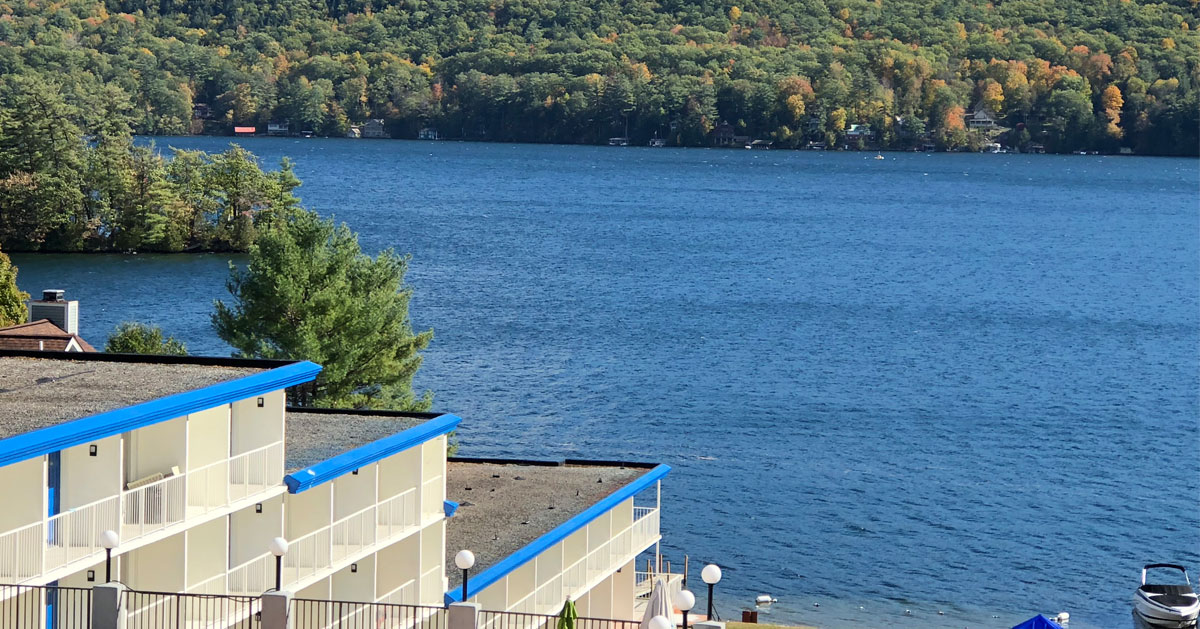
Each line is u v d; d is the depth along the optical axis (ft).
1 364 126.31
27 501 101.45
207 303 476.13
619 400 353.92
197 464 118.83
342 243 229.86
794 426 331.77
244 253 611.88
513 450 301.63
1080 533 252.42
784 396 366.63
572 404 347.97
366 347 220.23
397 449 134.62
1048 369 418.92
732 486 275.80
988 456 307.37
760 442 314.14
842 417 343.26
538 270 620.90
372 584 134.10
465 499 160.66
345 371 217.15
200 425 119.03
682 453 302.25
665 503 262.67
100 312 454.40
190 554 117.50
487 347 421.18
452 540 146.10
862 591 220.84
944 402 366.02
